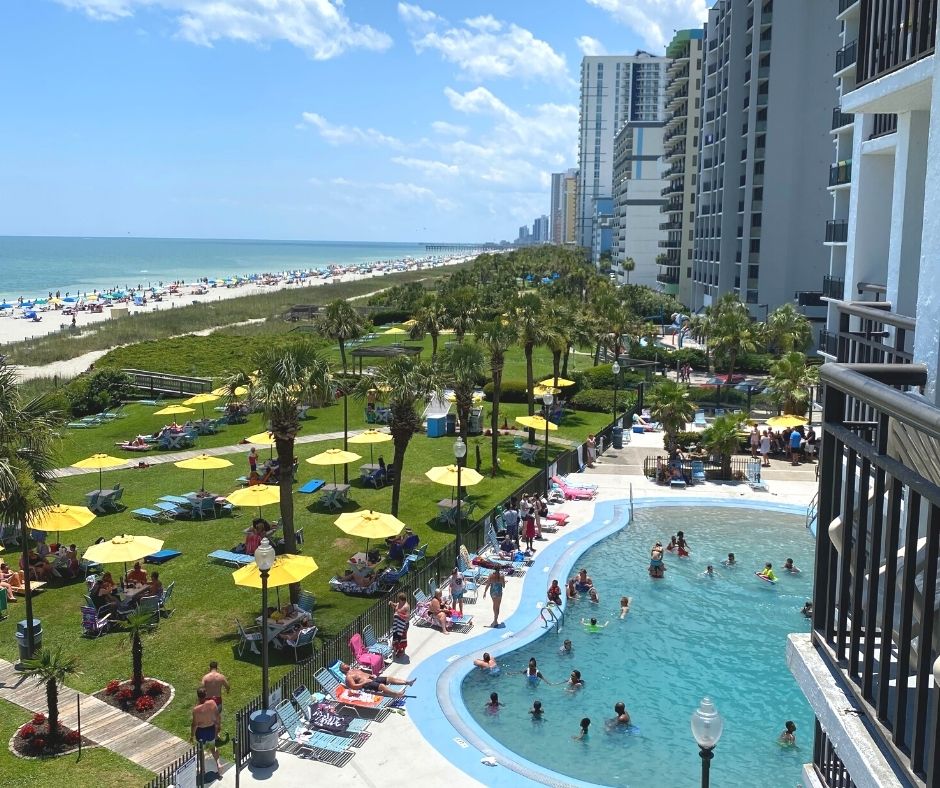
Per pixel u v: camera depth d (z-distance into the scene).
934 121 10.43
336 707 18.77
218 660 21.08
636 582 27.42
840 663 9.64
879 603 10.15
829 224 52.25
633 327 76.50
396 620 21.69
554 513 34.56
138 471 40.16
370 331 93.94
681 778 16.56
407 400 30.03
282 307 128.62
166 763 16.25
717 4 97.81
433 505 34.72
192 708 18.47
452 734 17.86
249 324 107.69
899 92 11.91
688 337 96.69
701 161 103.56
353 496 35.81
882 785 7.70
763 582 27.45
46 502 20.39
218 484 37.72
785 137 83.12
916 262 16.12
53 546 28.27
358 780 16.12
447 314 67.69
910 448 8.29
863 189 22.88
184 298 159.00
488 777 16.27
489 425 50.03
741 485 39.50
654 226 167.00
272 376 23.27
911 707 8.78
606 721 18.70
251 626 22.92
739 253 90.50
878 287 19.55
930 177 10.52
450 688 19.91
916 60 11.21
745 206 85.88
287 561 21.67
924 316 10.49
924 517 10.40
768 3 83.31
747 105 88.75
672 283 126.88
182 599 24.91
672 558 29.84
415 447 44.72
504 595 25.92
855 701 9.11
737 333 60.34
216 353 75.62
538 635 23.08
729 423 39.91
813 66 82.06
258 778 16.14
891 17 12.11
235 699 19.08
